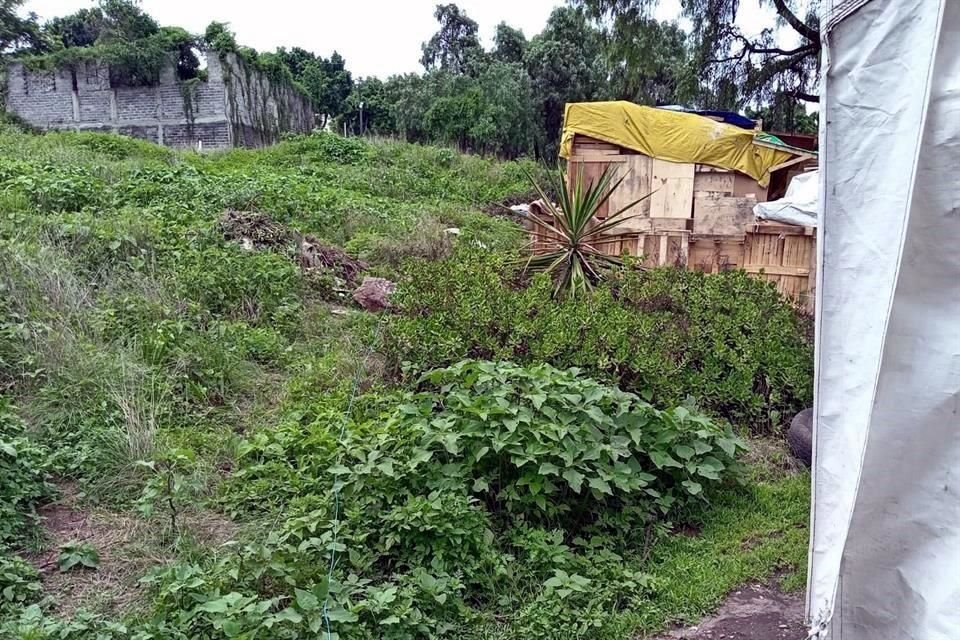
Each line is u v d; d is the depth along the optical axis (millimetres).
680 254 8430
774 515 3916
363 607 2748
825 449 2338
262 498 3705
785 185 8695
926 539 2092
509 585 3197
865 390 2166
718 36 10867
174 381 4863
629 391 4949
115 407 4352
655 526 3713
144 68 22156
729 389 5059
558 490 3674
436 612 2941
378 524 3357
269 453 4062
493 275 6270
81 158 11547
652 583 3223
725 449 4031
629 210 8867
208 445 4270
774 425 4957
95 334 5125
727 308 6156
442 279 6211
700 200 8664
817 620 2307
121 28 23109
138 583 3031
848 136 2232
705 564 3441
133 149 14859
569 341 5094
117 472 3838
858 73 2193
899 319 2090
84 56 22141
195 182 10516
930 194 2027
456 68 27125
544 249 7293
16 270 5414
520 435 3639
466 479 3578
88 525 3482
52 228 6641
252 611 2607
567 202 7160
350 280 7949
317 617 2627
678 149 8641
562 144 9195
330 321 6656
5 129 16641
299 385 5191
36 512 3471
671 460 3855
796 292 7766
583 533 3668
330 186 14320
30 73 22422
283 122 27125
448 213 12656
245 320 6262
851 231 2238
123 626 2641
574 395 3910
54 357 4594
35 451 3734
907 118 2064
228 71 22672
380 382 5199
